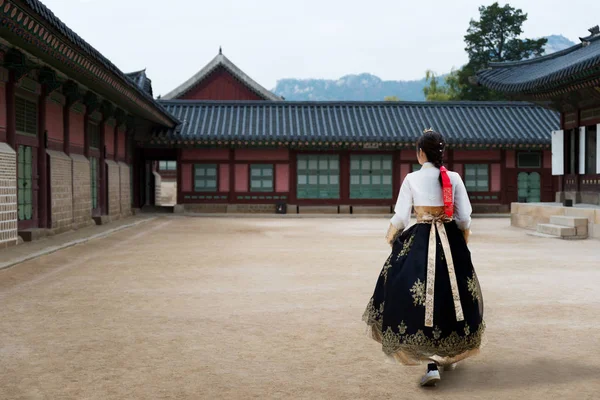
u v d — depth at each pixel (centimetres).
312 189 2819
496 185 2855
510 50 5078
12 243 1196
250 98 3725
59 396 363
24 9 885
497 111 3039
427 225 401
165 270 927
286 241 1441
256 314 607
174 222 2191
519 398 365
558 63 1905
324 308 638
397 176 2830
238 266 978
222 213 2759
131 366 427
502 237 1571
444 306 380
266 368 424
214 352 465
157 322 569
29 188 1377
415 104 3052
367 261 1050
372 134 2739
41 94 1426
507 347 482
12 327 546
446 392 374
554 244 1380
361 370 420
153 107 2112
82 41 1182
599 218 1484
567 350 473
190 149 2789
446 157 2845
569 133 1920
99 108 1952
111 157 2205
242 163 2803
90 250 1207
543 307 643
